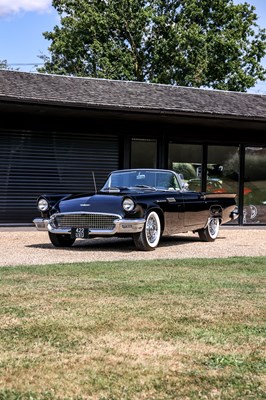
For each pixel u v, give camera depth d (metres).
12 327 4.28
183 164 16.05
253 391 3.05
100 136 15.27
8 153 14.30
